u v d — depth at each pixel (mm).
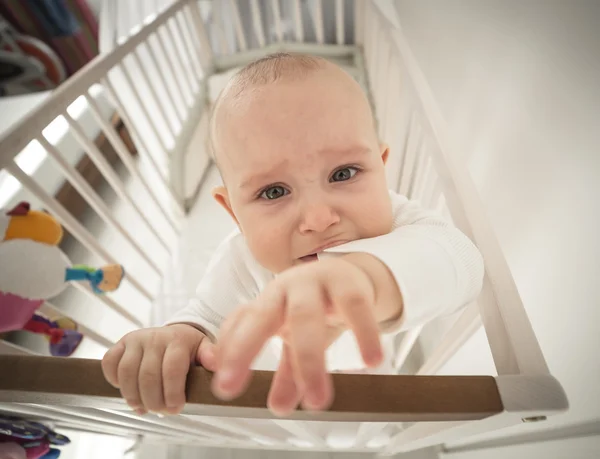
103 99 1860
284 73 454
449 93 879
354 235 434
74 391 339
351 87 467
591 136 427
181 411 353
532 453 627
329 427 731
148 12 1695
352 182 437
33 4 2236
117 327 1425
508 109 615
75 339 842
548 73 502
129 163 1172
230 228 1403
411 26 1189
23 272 717
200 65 1824
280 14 1900
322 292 231
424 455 1118
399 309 315
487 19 675
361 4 1654
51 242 761
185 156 1533
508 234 637
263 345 217
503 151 637
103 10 1542
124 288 1516
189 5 1688
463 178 560
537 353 375
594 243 433
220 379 210
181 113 1732
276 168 427
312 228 415
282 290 231
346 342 606
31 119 809
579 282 466
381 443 974
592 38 416
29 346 1370
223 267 665
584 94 435
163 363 352
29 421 683
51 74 2389
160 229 1668
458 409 316
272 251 442
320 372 198
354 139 437
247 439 865
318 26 1795
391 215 464
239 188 446
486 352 739
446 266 352
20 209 738
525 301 600
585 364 465
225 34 1926
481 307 438
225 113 458
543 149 522
